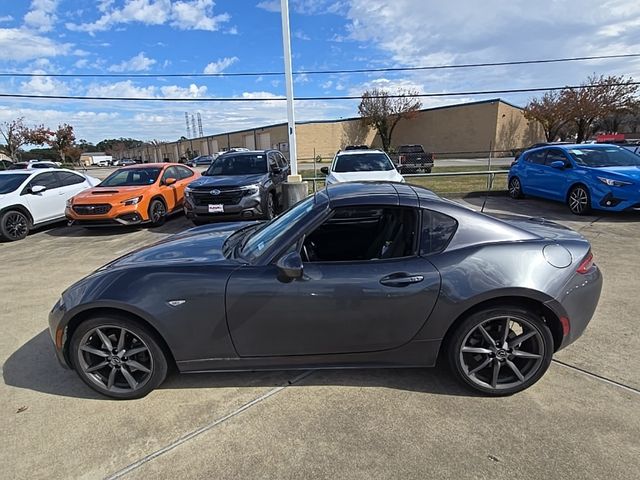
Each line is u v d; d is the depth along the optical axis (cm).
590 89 3597
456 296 244
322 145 4703
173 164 1017
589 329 338
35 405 266
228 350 257
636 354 300
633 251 555
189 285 248
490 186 1148
